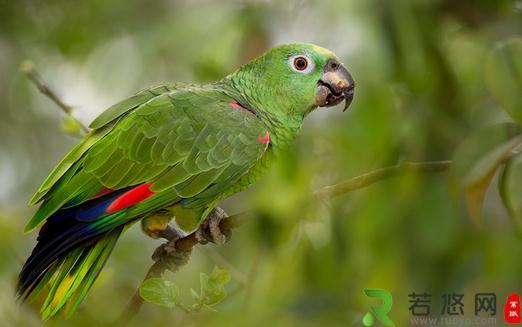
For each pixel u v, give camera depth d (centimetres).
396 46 856
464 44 954
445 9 947
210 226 705
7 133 1224
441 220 822
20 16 1169
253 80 723
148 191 643
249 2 940
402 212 808
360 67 809
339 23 828
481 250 854
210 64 933
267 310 703
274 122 716
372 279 809
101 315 653
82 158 636
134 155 643
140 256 1020
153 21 1055
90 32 1146
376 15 841
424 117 868
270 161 712
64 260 617
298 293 752
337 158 780
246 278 713
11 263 730
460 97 898
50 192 626
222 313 673
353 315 741
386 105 802
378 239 813
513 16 937
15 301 586
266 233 693
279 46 726
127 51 1109
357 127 784
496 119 880
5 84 1209
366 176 579
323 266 793
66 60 1171
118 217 632
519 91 523
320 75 719
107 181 632
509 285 862
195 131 664
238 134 674
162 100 671
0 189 1207
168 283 550
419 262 834
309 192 688
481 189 522
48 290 639
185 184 656
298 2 883
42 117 1234
